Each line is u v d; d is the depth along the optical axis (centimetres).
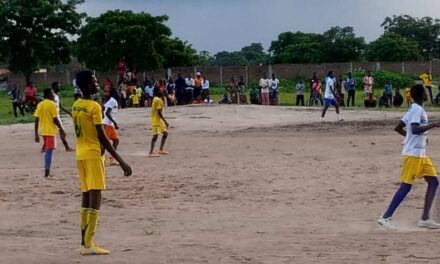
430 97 3944
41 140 2489
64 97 5706
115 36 6450
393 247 878
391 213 1012
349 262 798
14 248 904
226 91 4525
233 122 2959
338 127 2608
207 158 1867
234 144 2186
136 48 6481
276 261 806
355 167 1603
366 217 1095
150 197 1305
